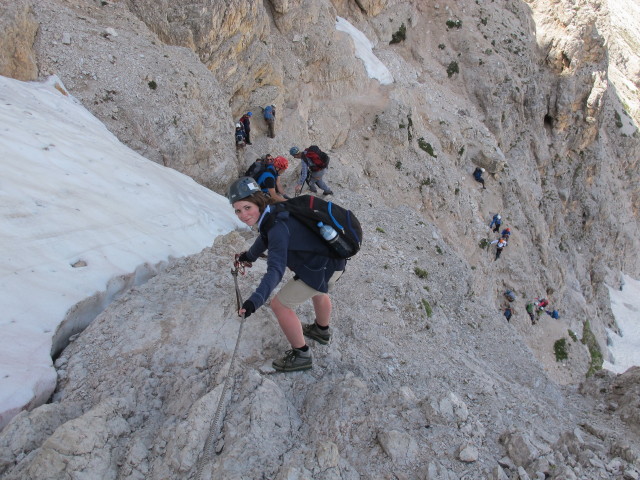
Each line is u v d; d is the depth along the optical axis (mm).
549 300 26703
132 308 4574
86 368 3980
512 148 28031
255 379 3688
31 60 8531
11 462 3064
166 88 10242
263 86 15430
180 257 6145
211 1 12594
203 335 4250
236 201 3420
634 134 44906
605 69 31703
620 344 34062
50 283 4512
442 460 3381
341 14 21797
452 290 9242
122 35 10555
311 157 10531
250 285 5086
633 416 5125
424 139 19719
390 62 22156
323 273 3592
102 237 5547
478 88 25641
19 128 6465
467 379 5180
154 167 8672
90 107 9148
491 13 27656
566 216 34250
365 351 4875
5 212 4926
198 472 2926
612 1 65375
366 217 10469
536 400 5461
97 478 2996
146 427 3445
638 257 42125
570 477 3297
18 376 3604
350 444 3455
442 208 19125
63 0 10297
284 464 3141
